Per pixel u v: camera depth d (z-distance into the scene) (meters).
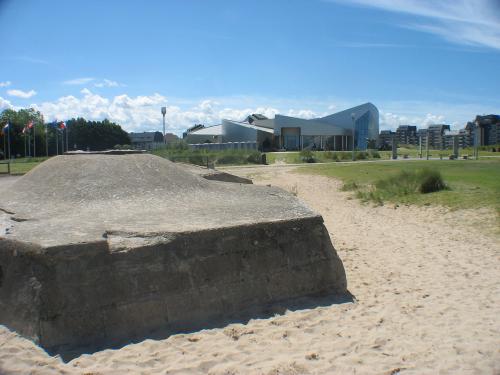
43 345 4.99
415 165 34.03
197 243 6.09
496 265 8.81
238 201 8.48
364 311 6.27
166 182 8.92
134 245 5.74
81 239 5.55
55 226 6.25
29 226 6.27
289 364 4.64
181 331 5.52
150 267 5.71
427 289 7.37
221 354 4.88
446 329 5.62
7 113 79.50
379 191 19.89
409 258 9.58
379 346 5.13
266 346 5.11
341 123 95.69
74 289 5.25
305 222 7.08
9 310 5.36
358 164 39.25
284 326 5.68
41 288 5.15
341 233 12.72
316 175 31.42
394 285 7.64
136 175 8.88
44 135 81.69
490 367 4.60
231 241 6.34
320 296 6.83
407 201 16.95
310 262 6.91
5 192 8.88
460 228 12.41
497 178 20.47
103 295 5.37
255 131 90.25
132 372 4.50
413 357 4.83
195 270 5.98
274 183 28.33
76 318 5.18
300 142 91.25
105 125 95.56
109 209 7.56
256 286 6.37
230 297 6.12
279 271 6.61
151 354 4.88
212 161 43.00
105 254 5.52
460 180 20.03
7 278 5.52
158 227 6.25
